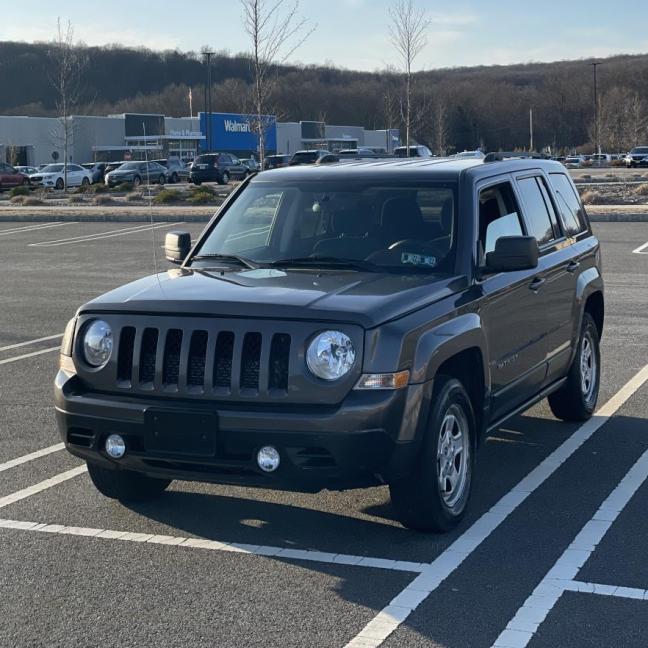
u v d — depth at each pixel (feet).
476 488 21.20
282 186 22.29
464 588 16.05
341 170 22.27
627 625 14.64
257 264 20.54
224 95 388.16
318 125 285.43
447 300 18.57
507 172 22.93
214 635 14.49
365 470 16.70
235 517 19.63
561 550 17.63
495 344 20.27
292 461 16.61
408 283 18.78
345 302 17.26
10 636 14.60
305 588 16.14
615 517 19.29
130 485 19.97
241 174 180.65
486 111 425.28
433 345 17.54
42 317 44.86
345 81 451.12
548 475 22.02
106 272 61.26
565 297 24.36
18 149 239.71
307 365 16.69
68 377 18.42
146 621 15.01
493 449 24.18
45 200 138.41
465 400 18.93
